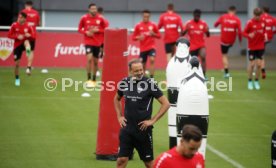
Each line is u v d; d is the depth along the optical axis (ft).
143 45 244.42
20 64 270.26
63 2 346.33
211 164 132.46
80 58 274.16
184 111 106.01
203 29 245.24
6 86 224.53
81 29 230.27
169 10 255.91
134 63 111.04
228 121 178.70
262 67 253.44
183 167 78.69
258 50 232.94
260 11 233.14
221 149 146.10
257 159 137.18
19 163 130.21
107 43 130.52
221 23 252.42
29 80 237.66
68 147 144.77
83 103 200.75
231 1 354.13
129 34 272.92
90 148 144.36
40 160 132.87
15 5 340.18
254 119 181.98
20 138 152.56
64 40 272.92
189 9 352.90
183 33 246.68
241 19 356.59
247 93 224.12
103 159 133.69
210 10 353.72
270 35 258.78
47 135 156.46
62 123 170.81
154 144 150.51
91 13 229.25
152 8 351.87
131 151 113.19
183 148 77.82
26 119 174.81
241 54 304.91
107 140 133.18
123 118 113.19
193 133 76.69
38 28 271.69
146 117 111.45
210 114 188.14
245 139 156.97
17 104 195.62
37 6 344.08
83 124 170.19
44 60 271.90
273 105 203.31
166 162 78.74
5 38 268.62
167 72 120.16
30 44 237.45
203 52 244.83
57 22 347.97
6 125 166.71
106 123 132.77
